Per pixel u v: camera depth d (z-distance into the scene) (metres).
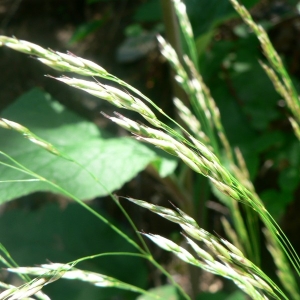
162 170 0.42
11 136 0.43
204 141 0.31
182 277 0.79
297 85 0.62
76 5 0.95
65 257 0.54
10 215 0.58
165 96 0.81
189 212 0.52
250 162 0.56
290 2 0.69
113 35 0.90
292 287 0.34
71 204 0.59
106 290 0.53
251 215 0.38
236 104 0.61
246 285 0.19
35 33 0.92
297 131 0.30
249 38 0.67
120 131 0.78
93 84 0.16
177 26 0.48
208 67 0.63
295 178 0.57
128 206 0.83
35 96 0.51
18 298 0.16
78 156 0.40
